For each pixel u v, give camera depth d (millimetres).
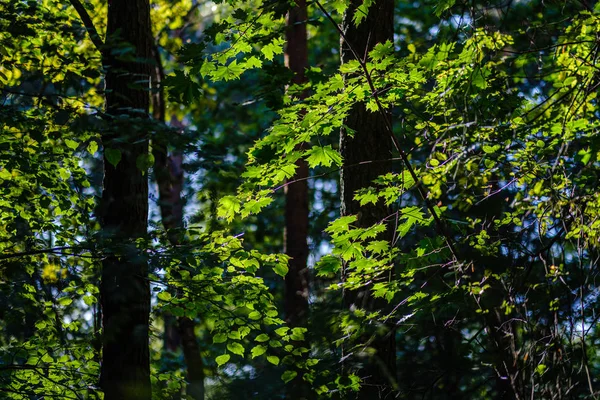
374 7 9461
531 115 9688
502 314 8578
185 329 11992
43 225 9781
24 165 8859
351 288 8594
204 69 7535
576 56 8117
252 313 8891
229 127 20250
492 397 10055
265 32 7328
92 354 9797
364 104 9438
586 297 7762
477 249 8711
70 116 7516
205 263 8562
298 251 13547
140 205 8625
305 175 14023
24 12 8156
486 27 7797
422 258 8422
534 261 8023
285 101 7344
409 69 7844
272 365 10188
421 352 10273
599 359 9102
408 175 8273
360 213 9367
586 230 7469
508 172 9016
